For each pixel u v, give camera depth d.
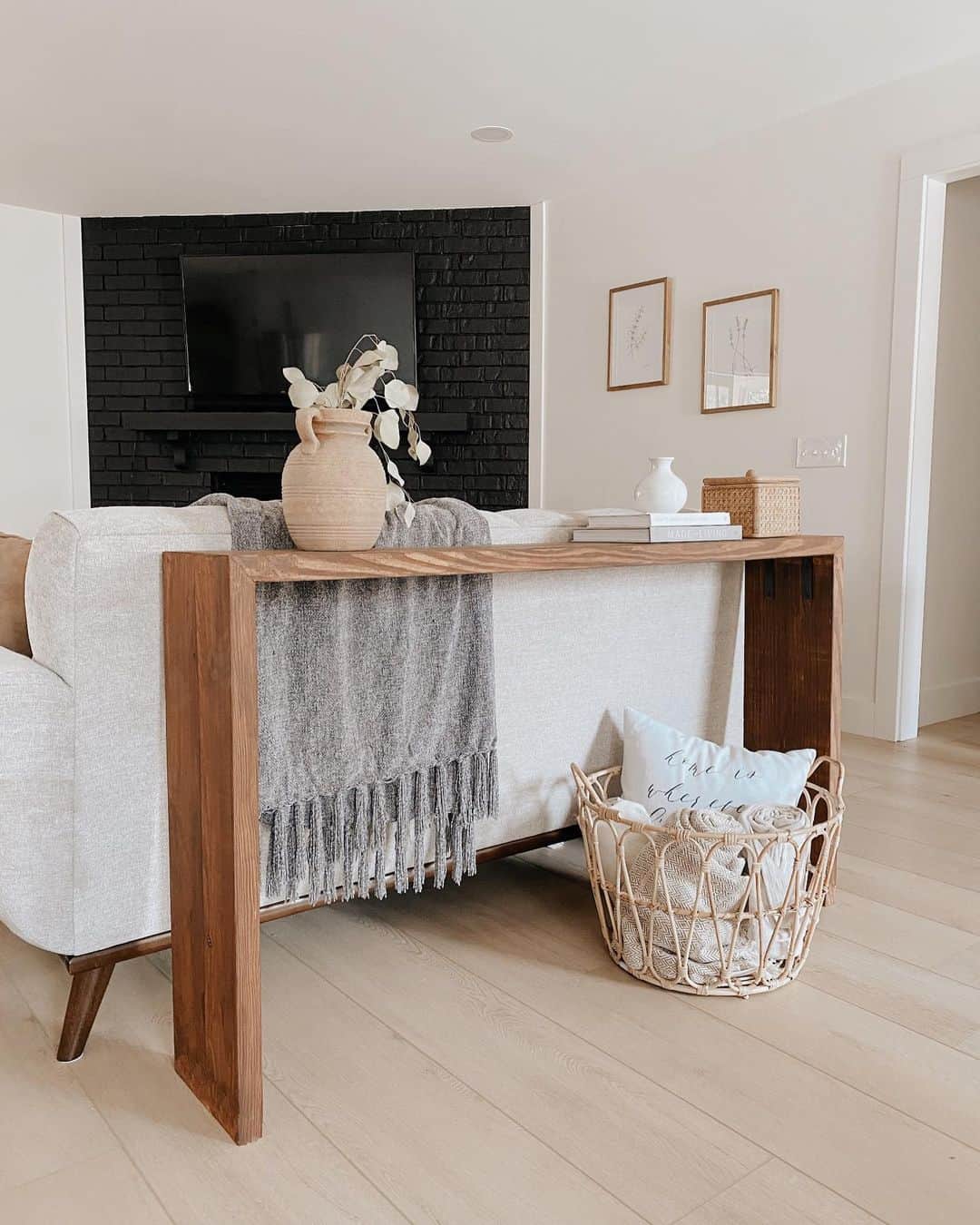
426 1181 1.16
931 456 3.68
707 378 4.13
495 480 5.04
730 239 4.02
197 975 1.32
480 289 4.97
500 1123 1.27
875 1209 1.12
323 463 1.34
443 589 1.68
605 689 2.03
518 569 1.49
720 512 2.01
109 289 5.12
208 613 1.24
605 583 2.01
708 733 2.23
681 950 1.60
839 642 2.09
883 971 1.70
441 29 3.10
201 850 1.29
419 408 5.07
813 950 1.78
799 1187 1.16
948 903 2.00
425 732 1.68
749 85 3.49
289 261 4.95
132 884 1.45
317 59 3.31
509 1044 1.46
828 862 1.68
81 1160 1.20
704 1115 1.29
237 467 5.16
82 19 3.04
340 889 1.68
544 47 3.22
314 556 1.25
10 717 1.32
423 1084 1.36
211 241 5.09
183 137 4.00
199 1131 1.26
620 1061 1.42
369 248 5.01
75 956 1.40
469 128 3.90
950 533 3.89
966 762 3.21
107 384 5.16
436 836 1.75
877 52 3.24
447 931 1.86
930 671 3.88
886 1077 1.38
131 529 1.38
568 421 4.81
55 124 3.88
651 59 3.30
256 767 1.22
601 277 4.59
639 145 4.08
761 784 1.86
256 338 5.00
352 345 4.96
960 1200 1.14
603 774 2.00
